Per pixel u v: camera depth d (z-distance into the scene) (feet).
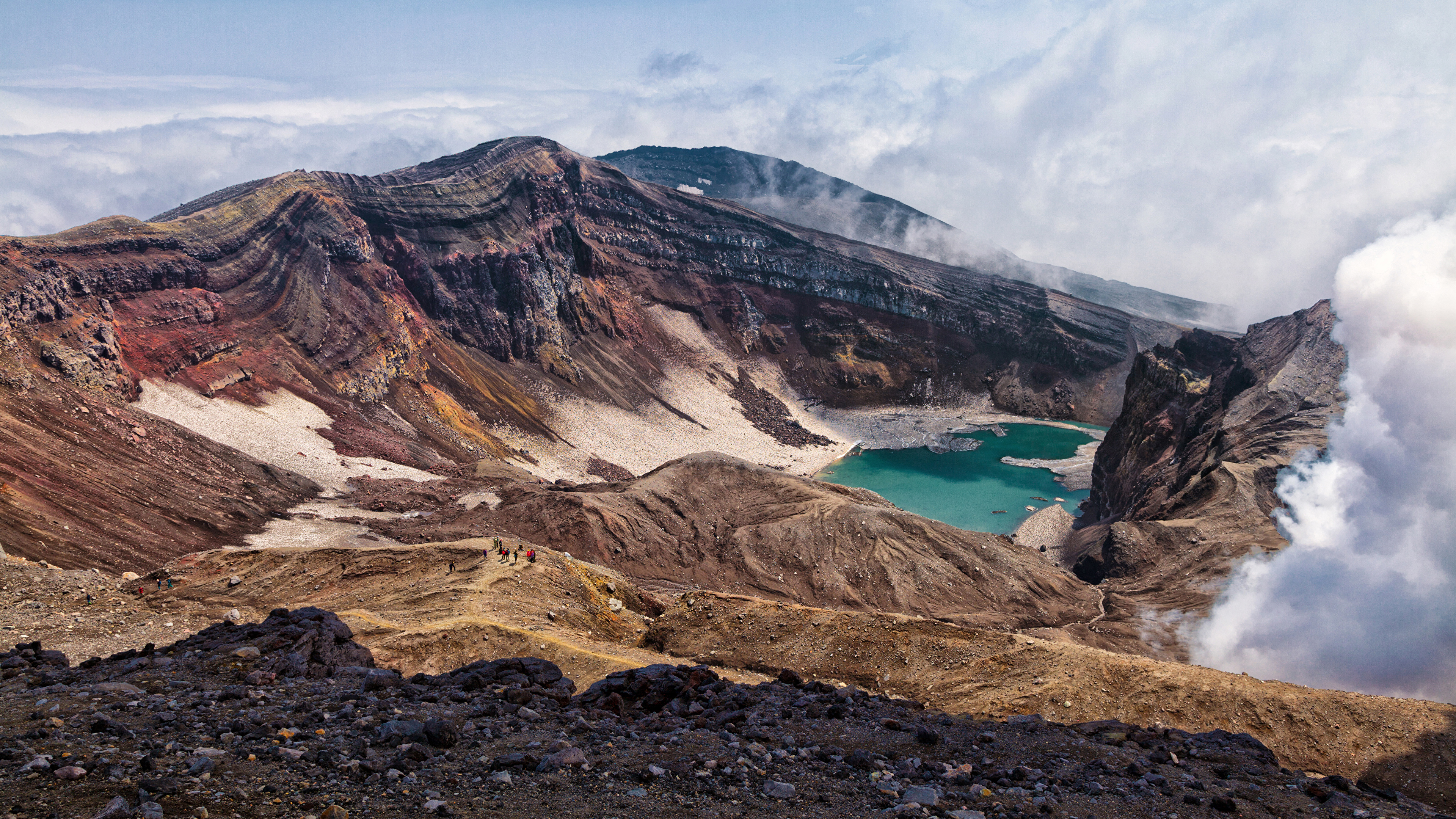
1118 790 57.36
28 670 71.72
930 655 207.21
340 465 574.15
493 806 43.50
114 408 475.31
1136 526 521.65
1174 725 176.55
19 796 38.70
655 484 540.93
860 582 462.19
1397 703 173.68
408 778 45.88
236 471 491.72
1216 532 490.90
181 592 249.96
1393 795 64.85
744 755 57.47
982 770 62.08
